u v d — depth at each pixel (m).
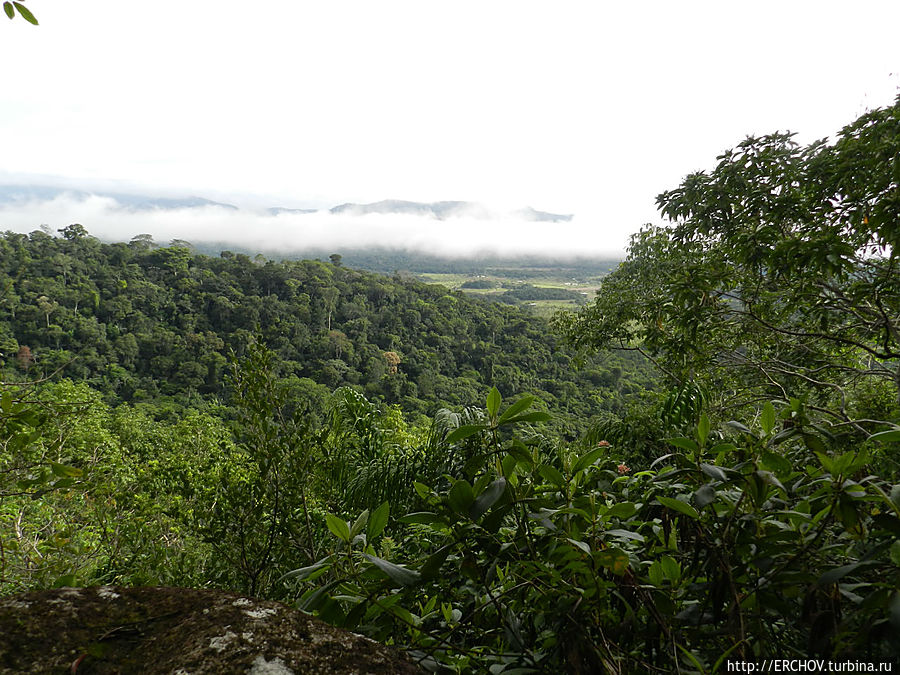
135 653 0.71
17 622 0.75
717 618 0.79
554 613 0.86
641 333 6.02
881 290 3.37
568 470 0.98
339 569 0.84
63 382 12.84
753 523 0.83
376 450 3.96
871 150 3.53
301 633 0.75
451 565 1.09
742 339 5.18
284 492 2.09
